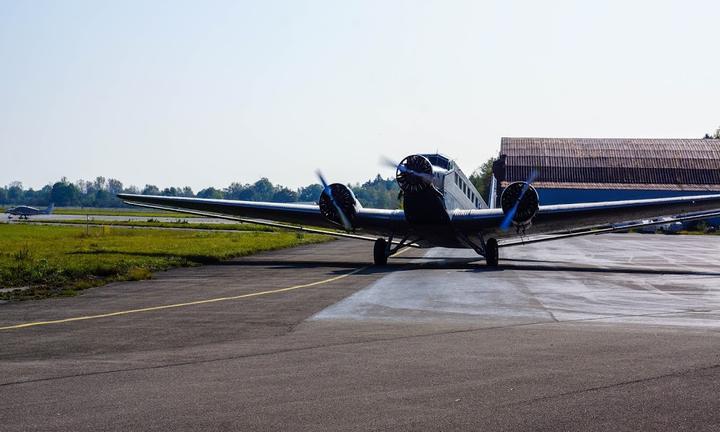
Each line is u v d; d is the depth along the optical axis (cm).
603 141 10669
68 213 18850
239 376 936
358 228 3111
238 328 1337
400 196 2845
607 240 6253
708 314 1532
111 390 869
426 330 1307
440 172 2873
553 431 701
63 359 1059
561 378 911
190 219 12838
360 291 1961
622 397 816
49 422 741
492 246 2964
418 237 3088
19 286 2138
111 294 1922
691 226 9150
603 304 1702
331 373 949
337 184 2966
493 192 5819
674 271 2759
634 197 9544
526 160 10162
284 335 1256
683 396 820
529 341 1183
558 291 1973
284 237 5994
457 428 712
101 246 4288
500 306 1655
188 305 1678
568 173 9969
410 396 830
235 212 3319
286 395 838
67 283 2191
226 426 724
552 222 3039
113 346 1161
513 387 867
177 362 1029
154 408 789
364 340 1200
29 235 6088
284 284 2164
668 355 1055
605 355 1057
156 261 2972
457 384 885
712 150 10338
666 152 10312
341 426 721
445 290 1986
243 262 3203
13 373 965
